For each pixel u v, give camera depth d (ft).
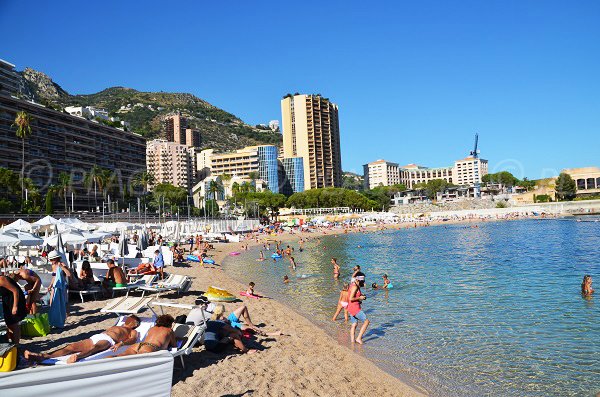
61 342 38.14
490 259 130.52
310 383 32.91
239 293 76.18
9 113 336.49
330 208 552.00
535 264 113.60
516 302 65.46
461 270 106.73
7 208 257.14
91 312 50.16
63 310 43.29
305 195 572.51
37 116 358.02
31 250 113.80
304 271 119.03
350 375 36.22
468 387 34.86
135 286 61.87
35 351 35.53
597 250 146.41
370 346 45.62
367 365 39.47
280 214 578.66
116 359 19.39
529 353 42.65
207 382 31.01
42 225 98.99
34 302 40.91
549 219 454.81
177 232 197.67
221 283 88.69
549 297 68.39
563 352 42.68
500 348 44.32
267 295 79.87
